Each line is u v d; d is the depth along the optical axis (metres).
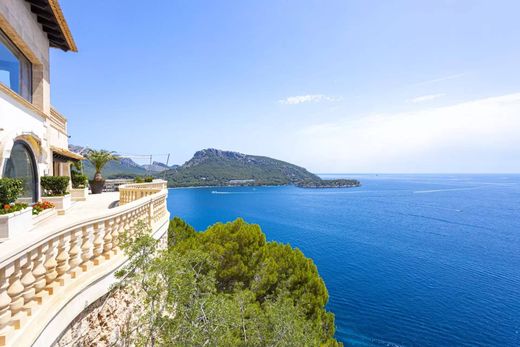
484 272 47.19
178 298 6.36
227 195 194.12
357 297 36.62
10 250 3.29
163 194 12.03
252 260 15.92
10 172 10.99
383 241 67.62
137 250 5.93
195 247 15.00
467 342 26.73
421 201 158.12
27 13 12.52
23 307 3.82
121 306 6.47
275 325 9.21
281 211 116.50
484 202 154.12
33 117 12.81
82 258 5.37
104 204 19.00
